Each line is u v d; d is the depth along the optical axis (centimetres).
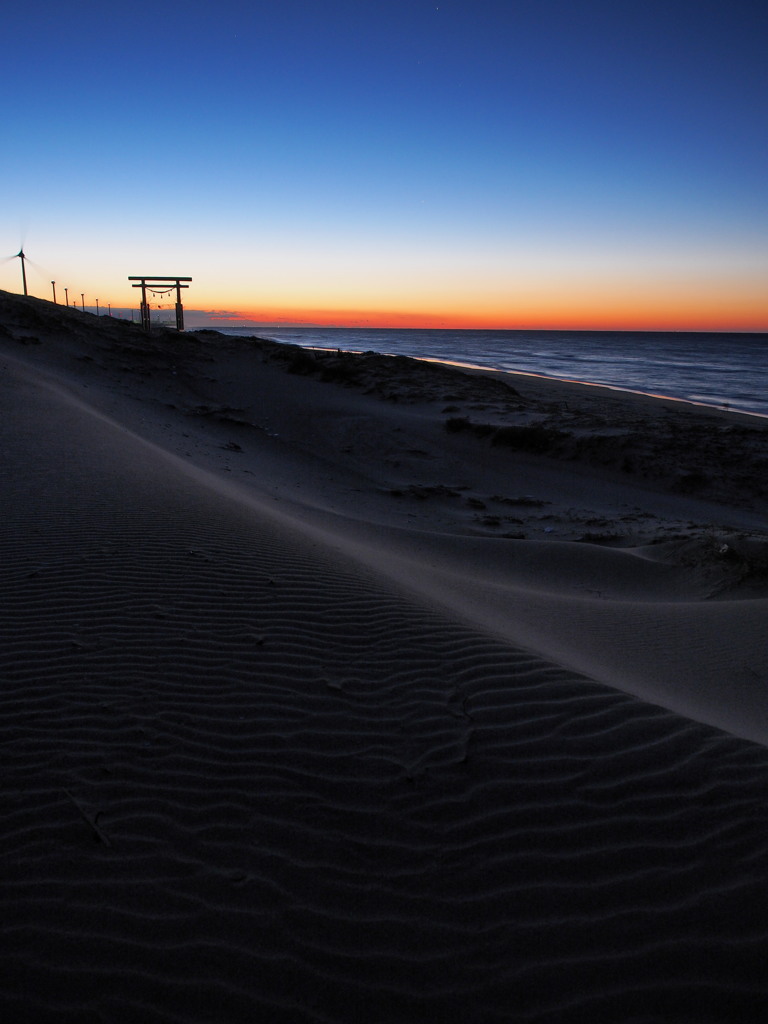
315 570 693
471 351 15400
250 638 516
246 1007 244
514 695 455
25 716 402
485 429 3081
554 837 330
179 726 402
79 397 2428
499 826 337
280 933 274
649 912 289
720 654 802
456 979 260
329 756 385
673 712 443
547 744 400
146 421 2553
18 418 1527
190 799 345
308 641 519
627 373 9150
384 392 3909
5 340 3328
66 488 941
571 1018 246
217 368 4094
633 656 766
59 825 321
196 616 547
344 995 251
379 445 2988
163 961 258
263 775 366
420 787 363
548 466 2806
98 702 421
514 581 1279
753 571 1259
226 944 268
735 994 254
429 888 301
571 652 710
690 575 1324
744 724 551
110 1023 233
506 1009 249
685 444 2864
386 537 1502
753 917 283
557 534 1908
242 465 2309
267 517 1042
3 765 360
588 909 291
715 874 305
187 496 995
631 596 1252
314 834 328
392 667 488
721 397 6103
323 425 3241
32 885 287
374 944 273
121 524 781
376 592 647
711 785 362
